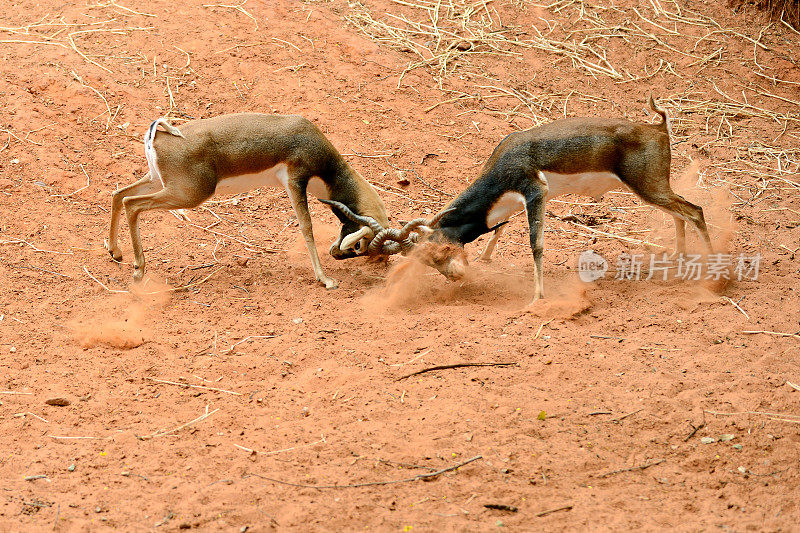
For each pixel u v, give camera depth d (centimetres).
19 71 1572
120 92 1577
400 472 740
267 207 1404
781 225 1327
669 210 1106
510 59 1866
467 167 1540
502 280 1168
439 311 1070
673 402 843
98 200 1345
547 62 1866
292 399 870
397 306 1100
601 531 659
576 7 2045
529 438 788
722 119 1712
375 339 996
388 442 784
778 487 725
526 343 970
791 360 924
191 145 1071
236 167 1100
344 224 1155
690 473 744
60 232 1245
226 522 677
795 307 1058
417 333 1009
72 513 689
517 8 2033
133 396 876
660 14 2042
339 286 1158
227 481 730
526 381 893
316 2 1991
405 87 1738
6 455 771
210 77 1677
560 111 1719
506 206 1097
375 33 1903
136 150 1459
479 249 1281
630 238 1311
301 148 1116
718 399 849
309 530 665
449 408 838
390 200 1428
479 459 756
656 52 1916
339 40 1841
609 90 1797
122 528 671
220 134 1088
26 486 726
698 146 1616
